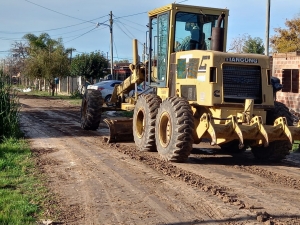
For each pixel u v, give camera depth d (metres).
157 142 8.85
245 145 9.06
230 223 5.06
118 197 6.13
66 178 7.19
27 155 9.00
